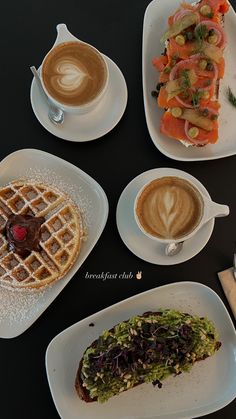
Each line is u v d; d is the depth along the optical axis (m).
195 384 0.72
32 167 0.75
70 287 0.73
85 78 0.73
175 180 0.72
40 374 0.71
